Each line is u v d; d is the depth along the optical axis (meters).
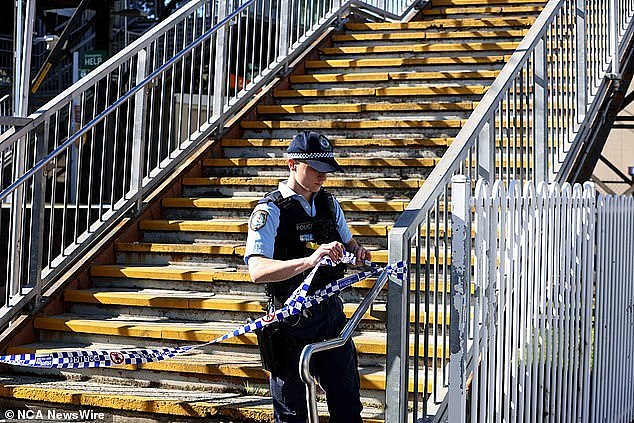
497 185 5.77
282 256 5.09
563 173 8.12
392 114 9.77
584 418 7.44
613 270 8.12
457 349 5.36
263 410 6.07
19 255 7.44
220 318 7.34
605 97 9.66
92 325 7.27
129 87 8.71
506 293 5.93
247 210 8.52
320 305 5.10
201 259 8.04
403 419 5.17
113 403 6.45
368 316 6.96
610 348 8.12
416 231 5.37
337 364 5.13
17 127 7.34
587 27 9.03
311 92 10.34
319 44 11.54
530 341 6.26
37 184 7.49
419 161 8.68
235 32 11.40
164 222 8.40
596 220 7.63
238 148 9.58
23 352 7.15
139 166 8.49
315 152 5.08
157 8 14.74
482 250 5.59
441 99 9.88
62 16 16.25
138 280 7.91
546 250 6.52
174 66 8.91
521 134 7.42
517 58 7.21
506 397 5.89
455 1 13.38
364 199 8.45
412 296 7.15
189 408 6.23
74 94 7.80
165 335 7.06
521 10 12.55
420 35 11.52
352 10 12.61
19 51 10.23
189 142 9.19
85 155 12.66
